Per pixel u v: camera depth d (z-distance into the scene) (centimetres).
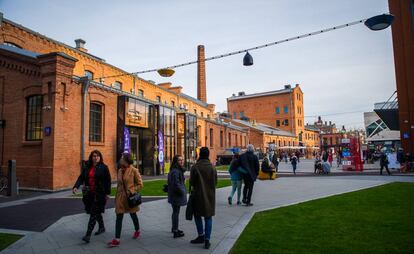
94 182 606
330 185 1435
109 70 2522
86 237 581
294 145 6881
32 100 1449
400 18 2586
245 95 8031
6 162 1448
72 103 1433
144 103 1962
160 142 2089
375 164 3306
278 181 1670
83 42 2494
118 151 1723
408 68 2528
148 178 1848
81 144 1472
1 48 1480
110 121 1697
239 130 4500
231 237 590
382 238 544
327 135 8738
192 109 3925
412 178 1714
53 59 1341
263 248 504
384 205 858
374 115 3869
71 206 959
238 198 969
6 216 821
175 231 612
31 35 1920
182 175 636
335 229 613
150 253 519
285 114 7250
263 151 4850
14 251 537
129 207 586
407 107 2506
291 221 695
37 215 832
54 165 1303
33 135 1425
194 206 561
